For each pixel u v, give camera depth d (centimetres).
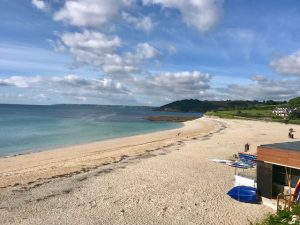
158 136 5275
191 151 3459
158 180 2233
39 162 2952
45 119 9581
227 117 11231
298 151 1617
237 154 3216
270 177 1748
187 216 1594
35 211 1650
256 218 1560
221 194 1934
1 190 2012
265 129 6512
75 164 2828
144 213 1630
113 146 4031
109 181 2211
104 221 1524
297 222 1295
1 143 4244
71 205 1739
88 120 9925
